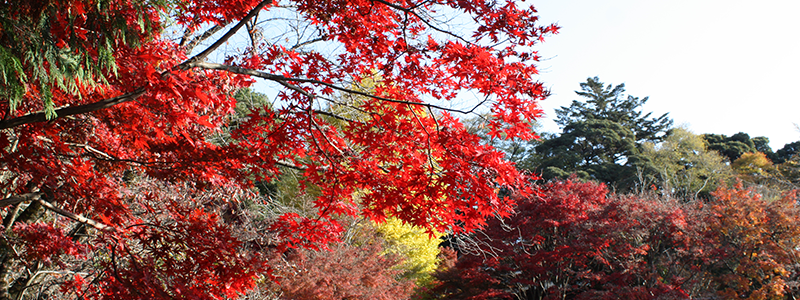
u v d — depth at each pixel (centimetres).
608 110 4091
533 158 3466
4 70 208
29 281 557
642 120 4041
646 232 1232
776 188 2473
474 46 360
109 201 419
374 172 421
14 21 215
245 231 770
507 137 390
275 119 421
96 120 440
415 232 1658
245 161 430
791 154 3706
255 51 479
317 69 453
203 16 440
